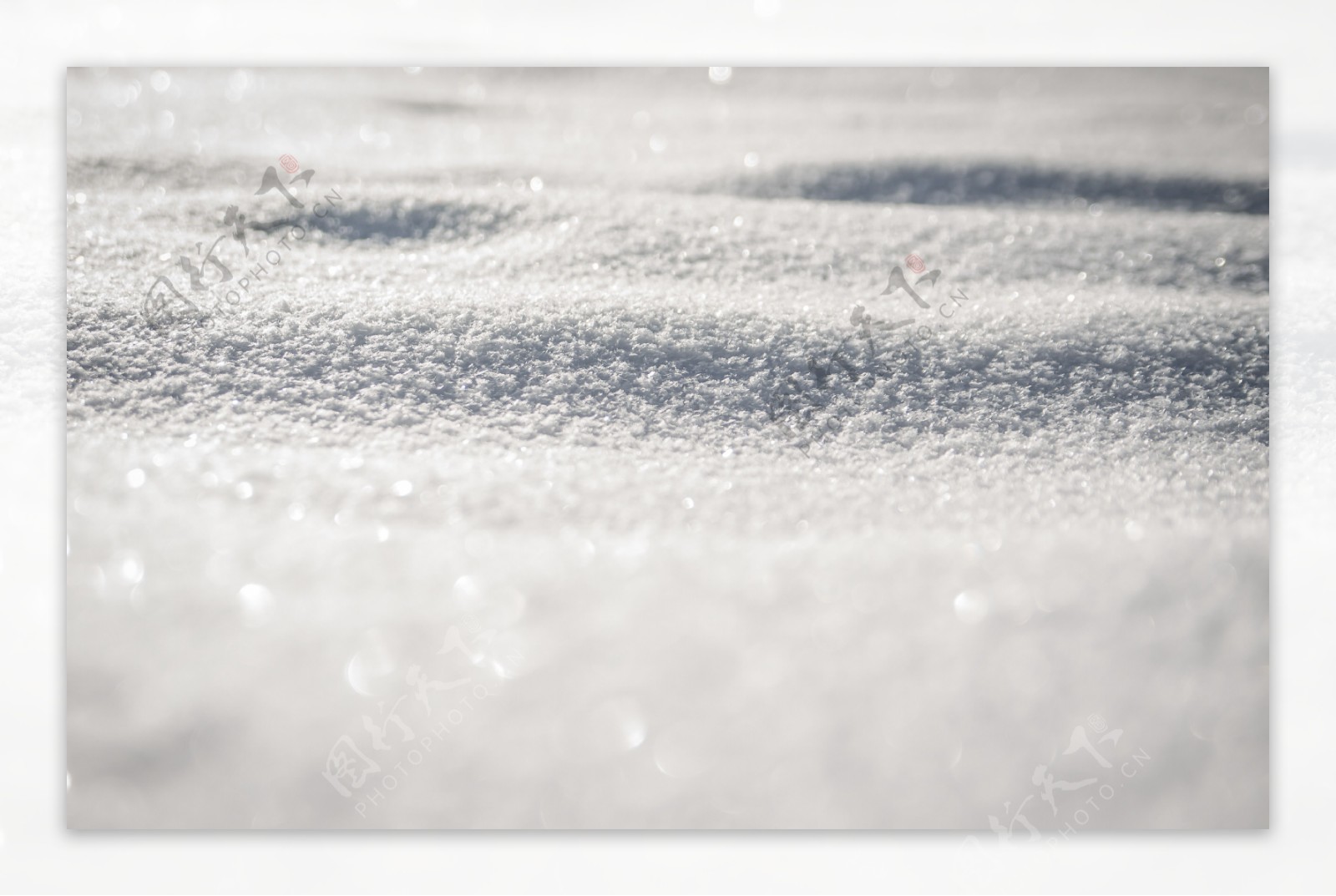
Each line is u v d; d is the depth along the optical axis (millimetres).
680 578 1044
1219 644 1041
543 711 1020
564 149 1262
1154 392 1128
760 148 1280
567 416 1106
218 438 1089
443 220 1197
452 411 1105
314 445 1090
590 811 1014
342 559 1045
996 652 1028
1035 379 1132
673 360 1131
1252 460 1104
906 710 1021
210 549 1046
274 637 1022
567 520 1063
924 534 1066
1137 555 1061
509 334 1136
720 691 1020
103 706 1018
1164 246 1210
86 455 1077
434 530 1057
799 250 1197
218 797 1011
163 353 1115
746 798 1015
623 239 1194
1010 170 1268
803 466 1095
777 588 1041
